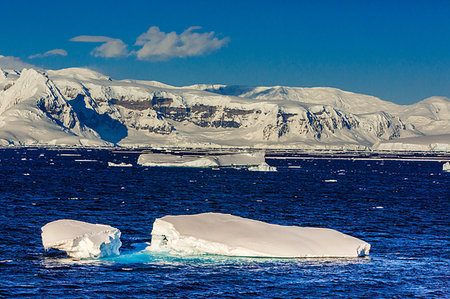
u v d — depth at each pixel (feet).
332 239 440.04
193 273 380.37
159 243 439.63
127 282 362.94
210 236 424.87
